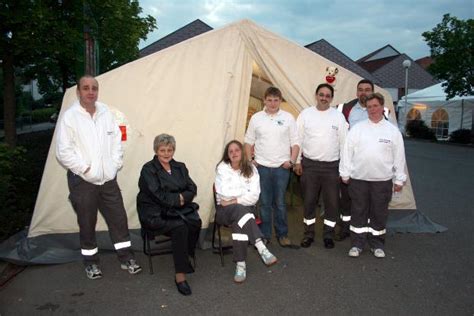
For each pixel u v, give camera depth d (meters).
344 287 3.97
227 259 4.70
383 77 38.41
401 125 24.64
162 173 4.21
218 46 5.30
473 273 4.30
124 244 4.30
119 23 10.91
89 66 8.12
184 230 3.95
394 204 5.75
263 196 4.98
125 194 4.97
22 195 6.14
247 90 5.51
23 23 7.45
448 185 9.20
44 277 4.22
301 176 5.07
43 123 32.31
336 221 5.43
